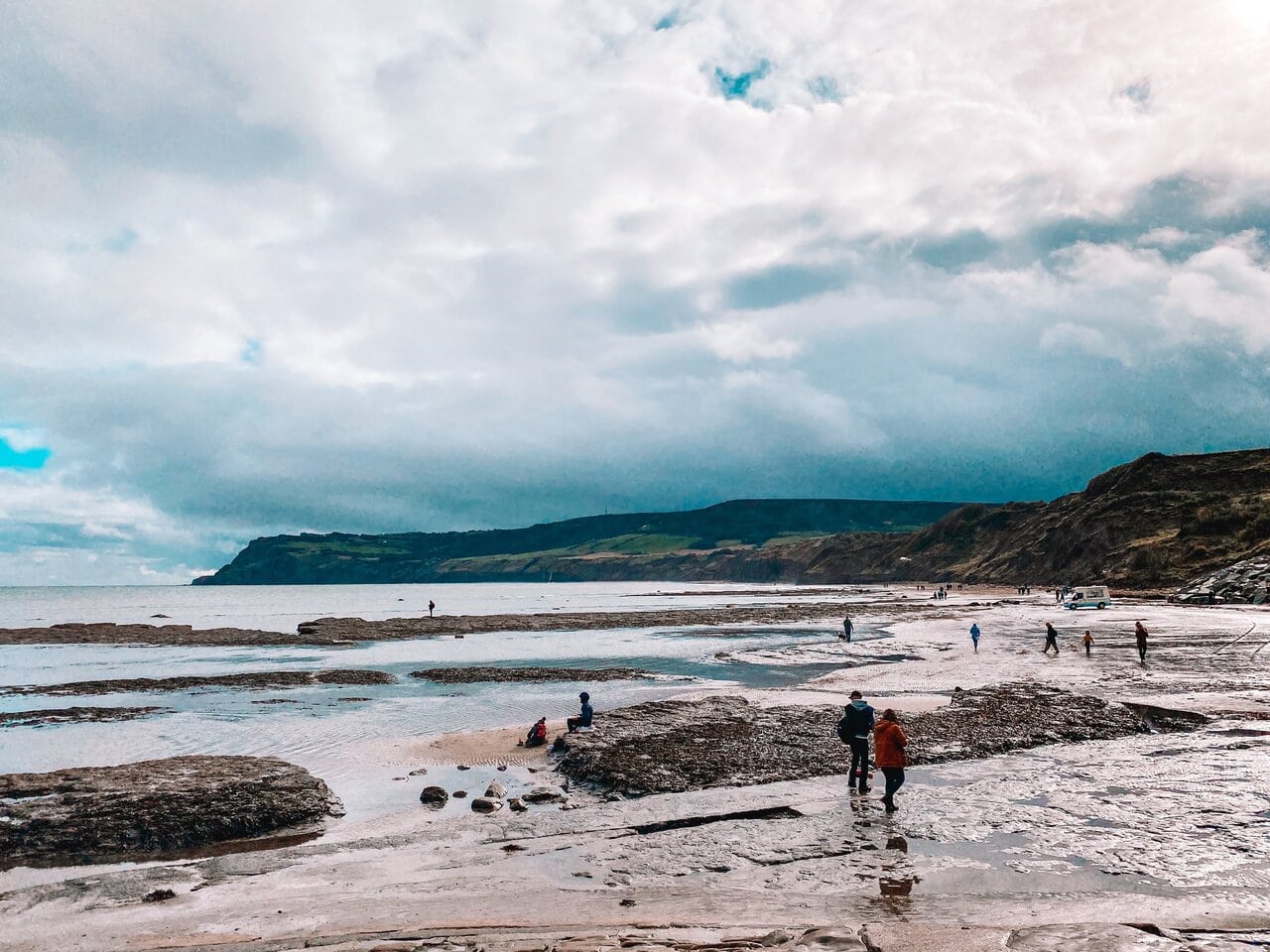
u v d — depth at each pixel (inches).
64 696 1589.6
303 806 716.7
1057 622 2655.0
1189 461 5068.9
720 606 4877.0
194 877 565.6
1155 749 812.0
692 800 702.5
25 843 641.6
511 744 1011.3
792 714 1058.7
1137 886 442.9
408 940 403.5
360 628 3253.0
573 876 525.0
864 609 3855.8
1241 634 1969.7
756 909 435.8
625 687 1578.5
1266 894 420.5
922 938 353.1
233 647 2753.4
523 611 4997.5
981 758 820.0
